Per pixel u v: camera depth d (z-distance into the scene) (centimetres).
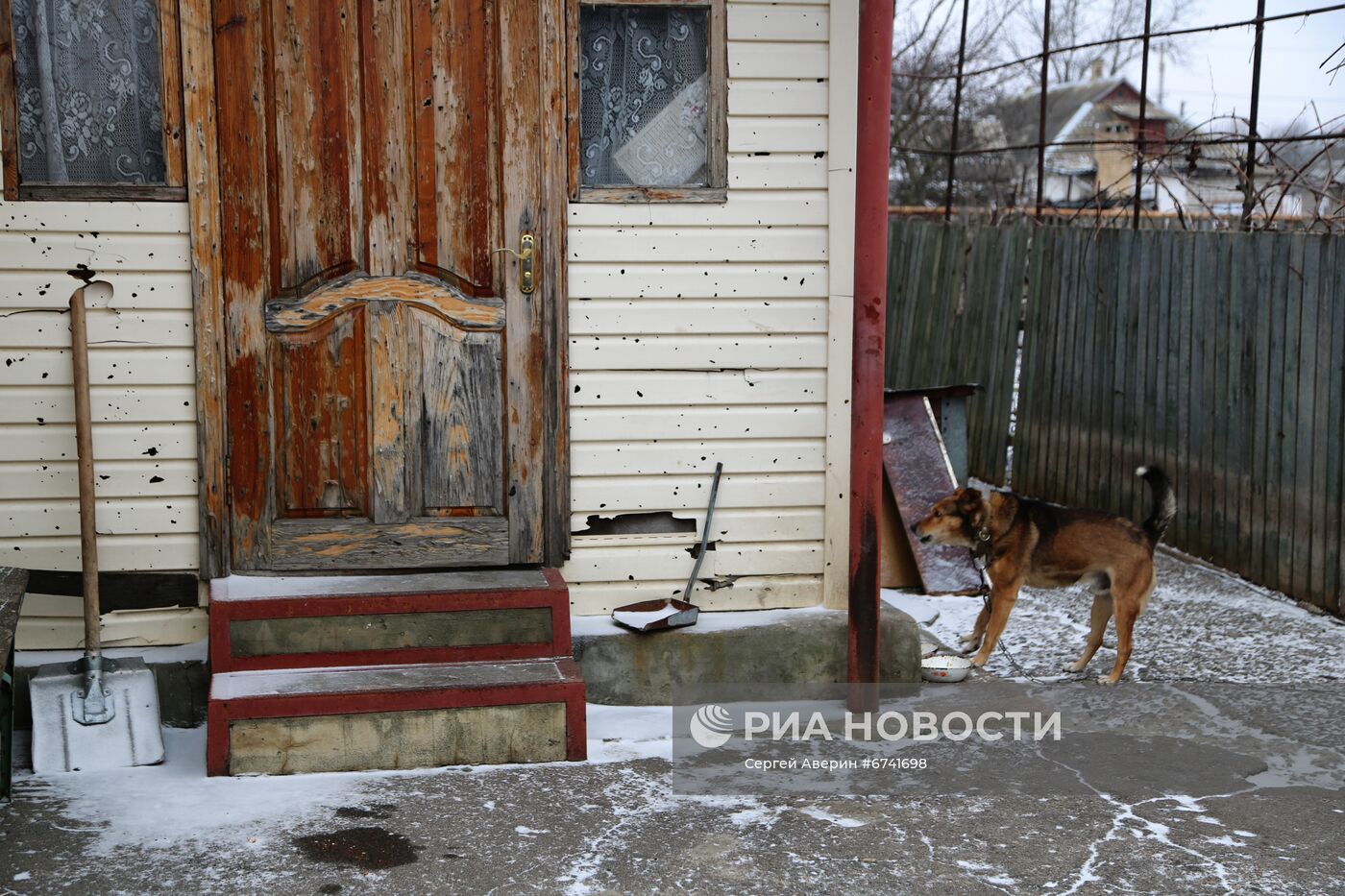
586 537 520
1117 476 804
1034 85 2166
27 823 391
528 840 384
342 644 466
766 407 526
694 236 514
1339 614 629
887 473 708
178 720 485
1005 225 1013
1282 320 658
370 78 486
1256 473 682
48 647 488
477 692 443
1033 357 907
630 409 518
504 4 489
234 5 475
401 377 499
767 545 534
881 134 483
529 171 498
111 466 486
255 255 484
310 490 499
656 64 516
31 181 479
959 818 405
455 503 509
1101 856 378
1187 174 855
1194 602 665
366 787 425
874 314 488
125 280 480
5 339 476
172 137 477
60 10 477
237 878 356
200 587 495
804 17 511
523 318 504
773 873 365
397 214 493
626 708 508
